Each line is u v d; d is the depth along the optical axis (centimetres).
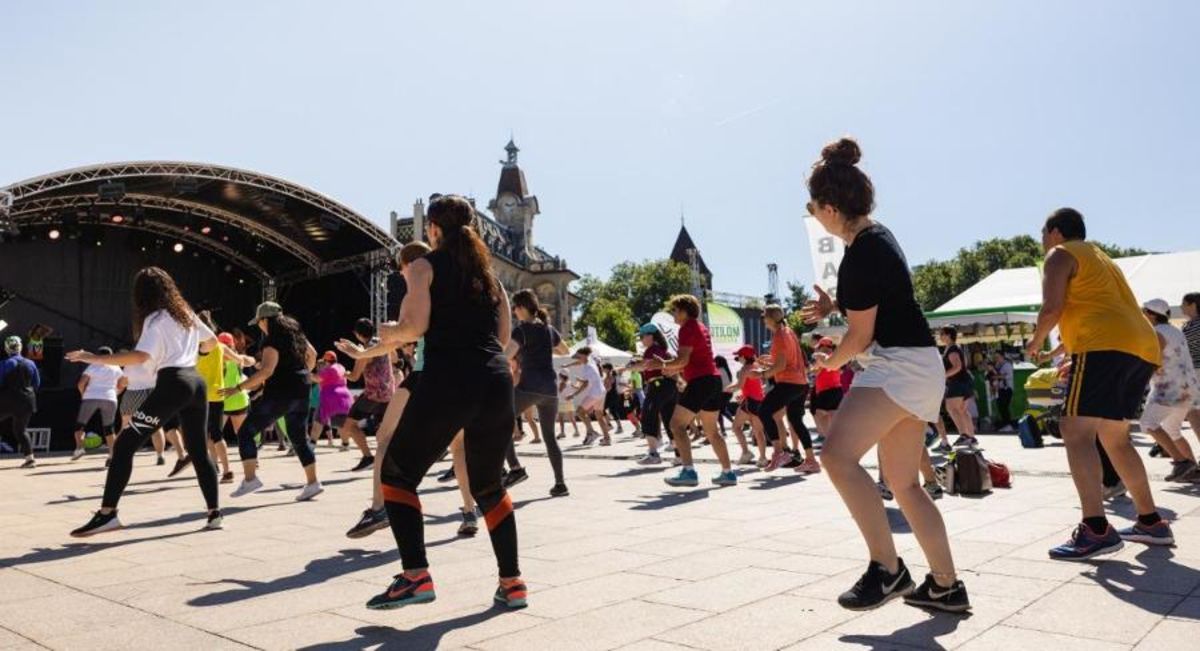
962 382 988
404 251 495
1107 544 378
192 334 521
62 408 1664
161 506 646
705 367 723
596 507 608
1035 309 1673
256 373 662
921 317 297
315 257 2759
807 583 351
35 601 338
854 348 294
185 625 300
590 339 1927
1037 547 411
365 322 899
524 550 439
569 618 302
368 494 721
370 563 416
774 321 827
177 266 2934
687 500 640
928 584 297
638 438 1566
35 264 2708
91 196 2208
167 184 2220
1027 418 906
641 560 407
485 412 315
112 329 2811
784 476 812
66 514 609
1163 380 624
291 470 966
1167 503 543
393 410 474
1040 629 272
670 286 8169
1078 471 386
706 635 276
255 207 2409
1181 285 1784
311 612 318
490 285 331
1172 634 262
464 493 496
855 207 302
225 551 451
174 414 508
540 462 1033
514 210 6169
